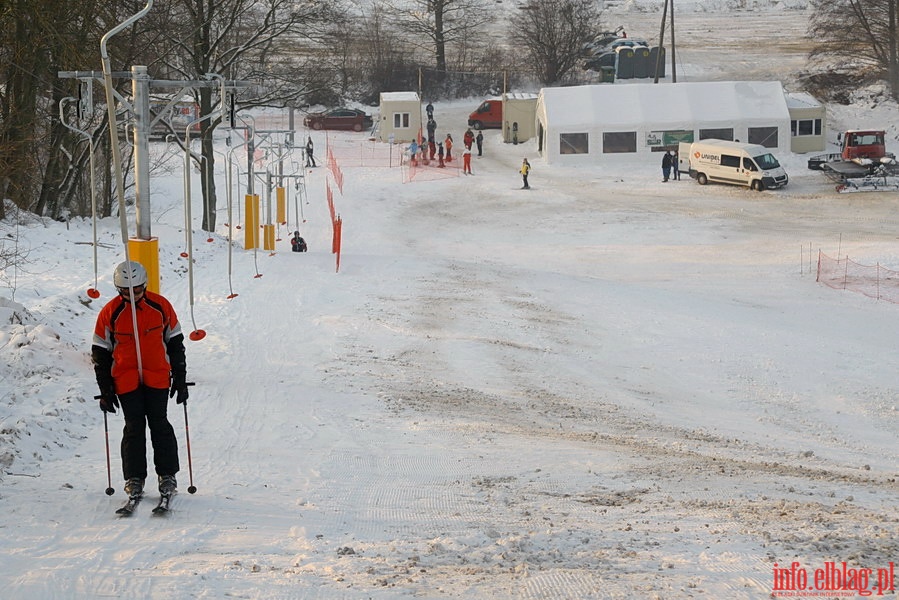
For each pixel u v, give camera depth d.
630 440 19.88
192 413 18.92
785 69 139.88
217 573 9.16
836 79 130.62
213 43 64.31
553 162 103.81
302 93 69.38
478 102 142.12
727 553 9.90
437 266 51.31
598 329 37.19
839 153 101.69
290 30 67.88
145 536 10.45
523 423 20.89
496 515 12.18
